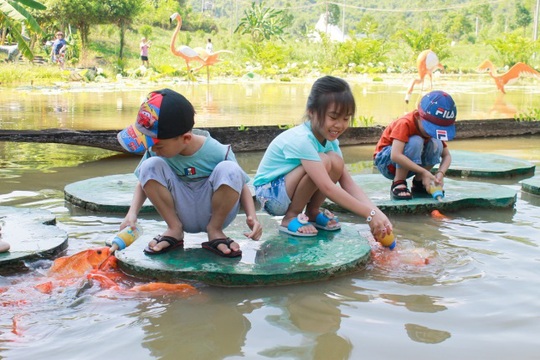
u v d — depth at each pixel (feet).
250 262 9.19
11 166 17.48
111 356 6.68
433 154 13.78
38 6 37.17
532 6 191.72
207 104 37.65
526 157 20.07
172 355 6.72
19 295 8.28
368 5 303.48
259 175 11.16
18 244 10.06
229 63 87.40
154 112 9.02
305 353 6.75
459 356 6.68
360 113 33.19
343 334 7.22
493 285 8.71
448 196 13.24
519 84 65.00
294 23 266.77
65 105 35.40
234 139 20.42
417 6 264.31
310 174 10.24
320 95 10.09
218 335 7.20
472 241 10.81
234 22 191.11
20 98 39.65
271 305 8.11
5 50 63.05
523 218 12.42
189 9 142.72
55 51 65.72
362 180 15.16
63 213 12.55
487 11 213.25
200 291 8.59
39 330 7.29
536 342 6.99
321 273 8.97
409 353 6.75
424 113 13.03
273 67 84.48
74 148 20.51
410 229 11.60
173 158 9.62
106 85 54.75
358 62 93.40
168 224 9.79
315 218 11.01
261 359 6.63
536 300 8.16
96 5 71.10
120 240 9.47
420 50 95.35
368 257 9.73
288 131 10.80
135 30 105.60
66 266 9.15
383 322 7.56
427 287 8.70
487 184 14.56
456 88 57.11
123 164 18.02
